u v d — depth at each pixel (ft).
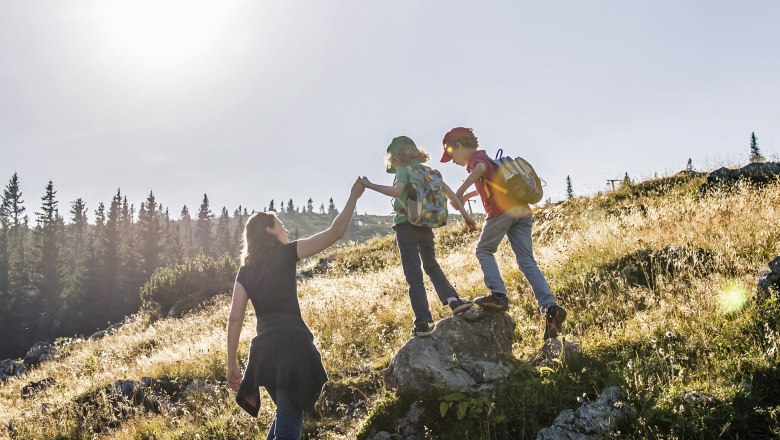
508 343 17.15
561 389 15.23
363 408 18.86
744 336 15.84
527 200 17.08
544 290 17.56
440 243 62.69
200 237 463.01
